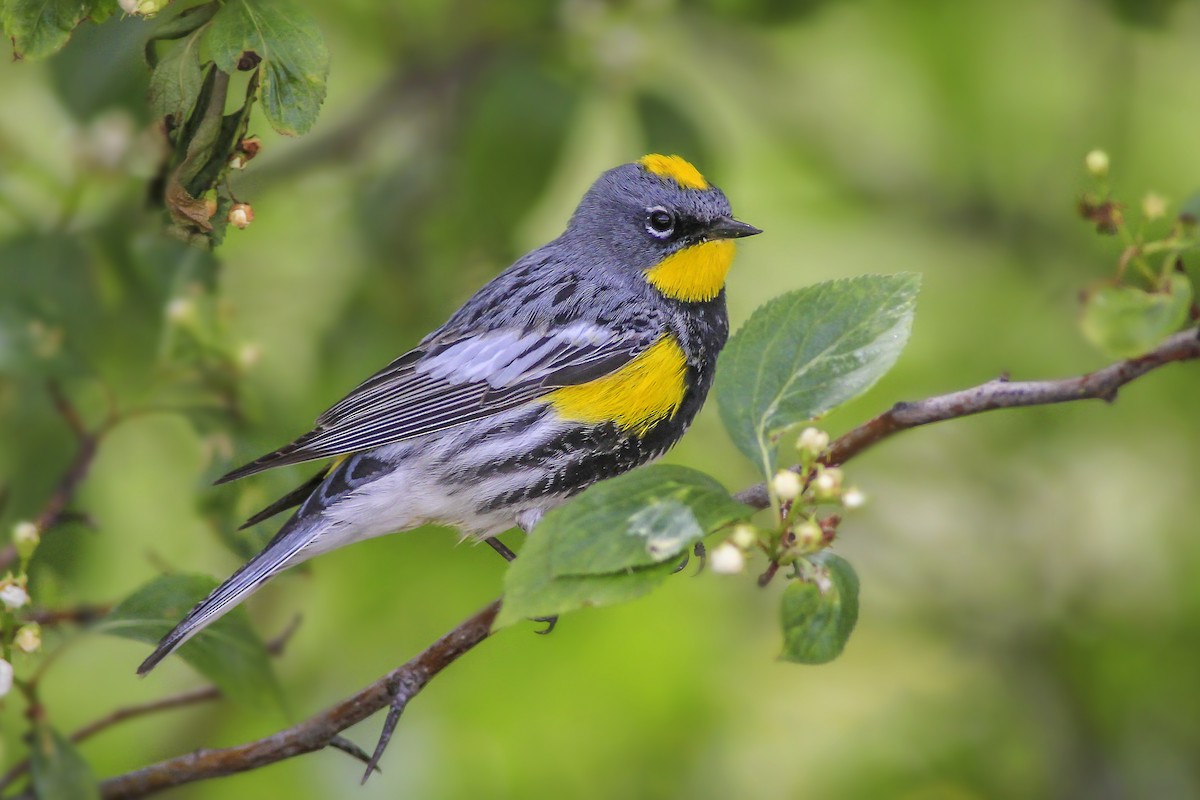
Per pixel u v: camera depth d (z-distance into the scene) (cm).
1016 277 1423
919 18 1454
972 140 1465
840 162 1485
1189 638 1266
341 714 732
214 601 759
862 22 1486
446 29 1324
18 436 909
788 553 595
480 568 1164
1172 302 561
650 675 1173
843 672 1309
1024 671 1291
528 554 572
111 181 838
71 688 1147
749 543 582
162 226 784
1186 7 1262
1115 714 1248
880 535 1356
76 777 682
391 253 1190
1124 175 1390
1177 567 1319
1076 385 654
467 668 1161
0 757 742
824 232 1488
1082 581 1331
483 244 1166
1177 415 1342
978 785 1223
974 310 1424
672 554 566
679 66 1462
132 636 743
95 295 883
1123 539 1343
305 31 621
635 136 1170
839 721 1274
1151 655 1264
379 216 1197
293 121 622
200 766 734
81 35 797
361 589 1173
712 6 1279
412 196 1209
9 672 661
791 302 637
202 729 1141
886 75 1525
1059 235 1440
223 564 1074
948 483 1363
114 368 902
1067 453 1360
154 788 732
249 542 912
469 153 1122
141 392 897
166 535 1063
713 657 1203
